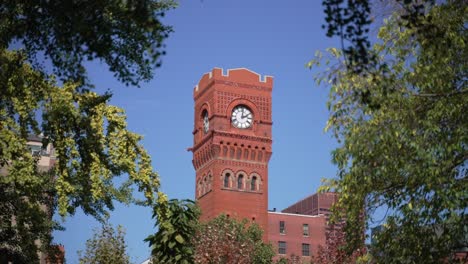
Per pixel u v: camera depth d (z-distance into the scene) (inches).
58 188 1154.7
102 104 1196.5
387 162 892.0
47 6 659.4
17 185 1188.5
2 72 923.4
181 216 1366.9
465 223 872.9
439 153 887.7
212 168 4724.4
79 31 625.9
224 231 2650.1
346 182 935.0
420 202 896.3
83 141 1146.0
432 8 879.1
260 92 4926.2
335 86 917.8
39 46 692.1
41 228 1290.6
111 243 2404.0
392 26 920.3
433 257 904.9
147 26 617.6
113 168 1214.3
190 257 1376.7
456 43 869.8
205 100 4968.0
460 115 893.2
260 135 4820.4
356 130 920.3
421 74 884.6
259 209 4680.1
